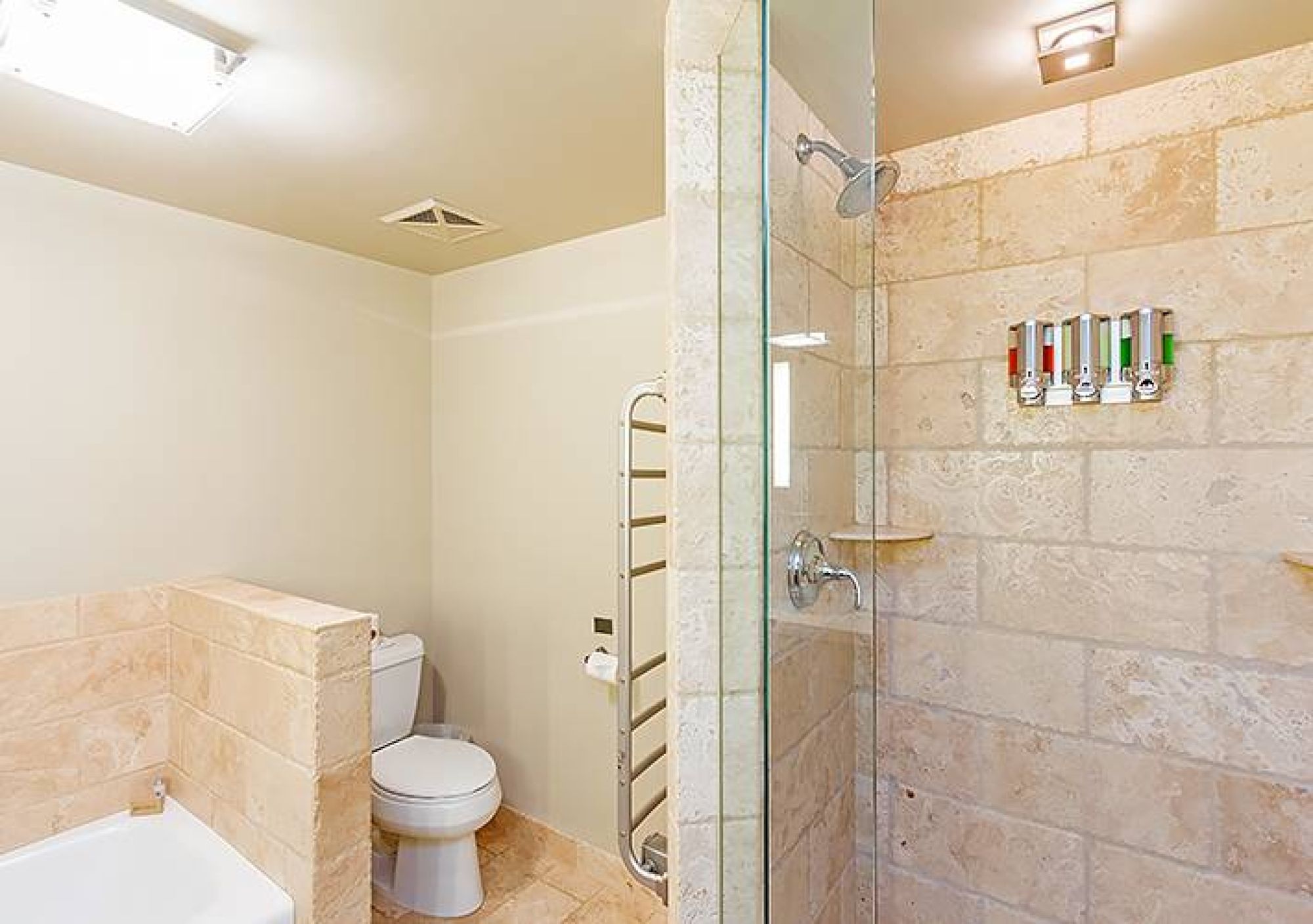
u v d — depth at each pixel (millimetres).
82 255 1952
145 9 1162
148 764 1999
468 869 2221
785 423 939
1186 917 1415
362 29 1229
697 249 1068
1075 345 1522
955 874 1687
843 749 1209
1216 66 1388
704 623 1068
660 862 1659
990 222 1658
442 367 2908
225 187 1986
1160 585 1448
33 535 1856
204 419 2219
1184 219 1425
